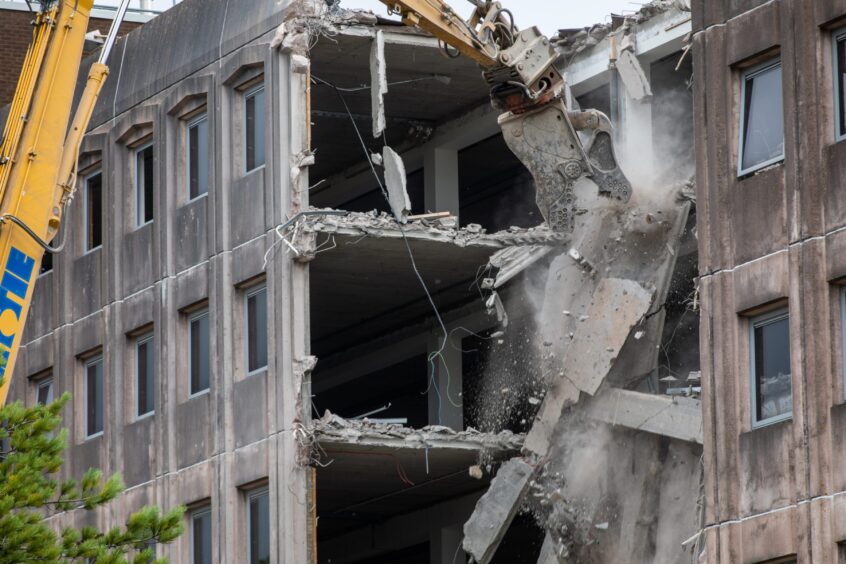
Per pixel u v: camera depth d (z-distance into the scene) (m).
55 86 111.44
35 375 150.25
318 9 130.50
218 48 136.38
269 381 128.38
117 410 140.62
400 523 149.00
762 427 101.81
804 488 98.31
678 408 115.38
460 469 134.50
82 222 147.88
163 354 137.00
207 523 132.88
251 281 131.88
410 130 145.12
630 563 118.88
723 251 105.31
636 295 117.81
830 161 100.19
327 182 153.50
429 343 146.50
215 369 132.50
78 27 112.56
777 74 104.81
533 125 115.31
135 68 145.00
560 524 121.62
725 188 105.94
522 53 112.31
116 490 95.44
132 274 141.38
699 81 108.38
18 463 93.44
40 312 150.12
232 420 130.88
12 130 110.38
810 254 100.06
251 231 131.62
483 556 121.62
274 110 130.88
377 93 129.38
